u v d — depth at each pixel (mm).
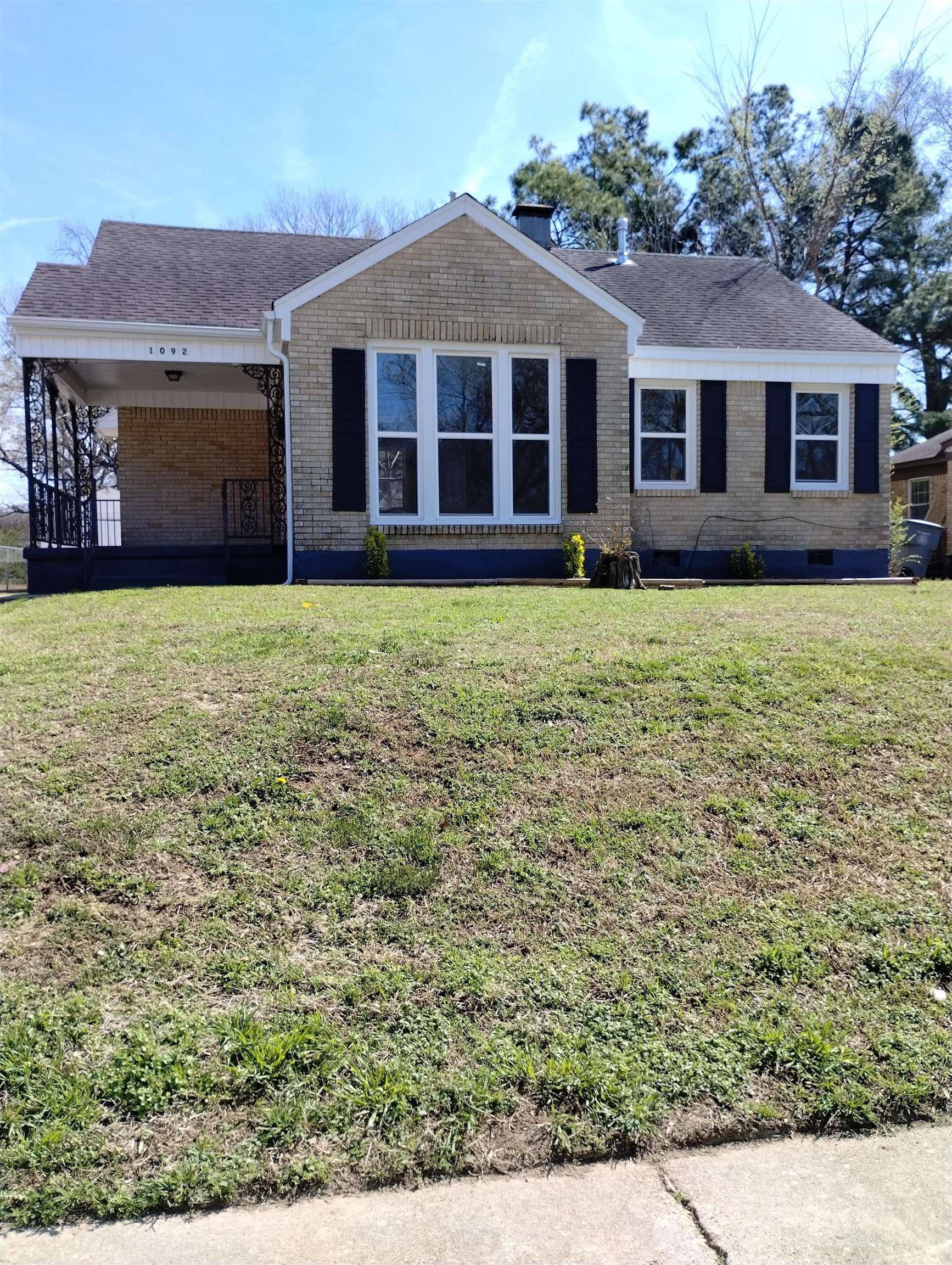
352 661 5613
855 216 31438
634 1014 3025
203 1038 2820
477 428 11789
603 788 4250
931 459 21547
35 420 14797
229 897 3469
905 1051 2941
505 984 3107
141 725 4703
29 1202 2305
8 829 3816
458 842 3824
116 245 14172
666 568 13484
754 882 3699
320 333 11141
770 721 4930
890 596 9508
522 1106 2670
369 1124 2572
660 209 34438
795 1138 2664
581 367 11930
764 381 13648
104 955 3160
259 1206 2355
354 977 3119
